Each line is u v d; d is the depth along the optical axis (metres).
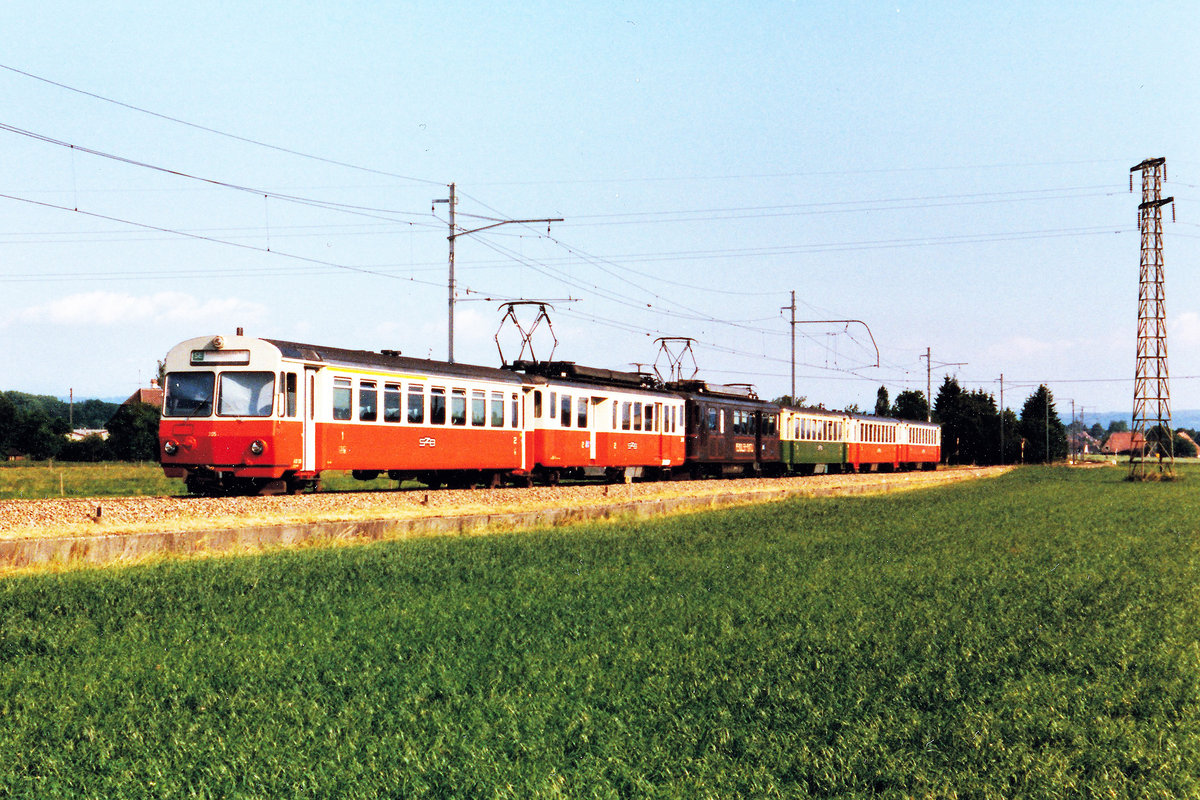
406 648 10.04
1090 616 12.22
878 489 44.81
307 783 6.41
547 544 19.64
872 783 6.46
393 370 27.09
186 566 15.32
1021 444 108.06
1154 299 65.38
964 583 15.10
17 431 81.88
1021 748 7.02
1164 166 64.94
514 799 6.18
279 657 9.63
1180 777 6.50
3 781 6.48
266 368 23.70
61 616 11.70
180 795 6.23
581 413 35.53
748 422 48.66
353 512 22.50
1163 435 66.31
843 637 10.75
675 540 21.05
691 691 8.52
